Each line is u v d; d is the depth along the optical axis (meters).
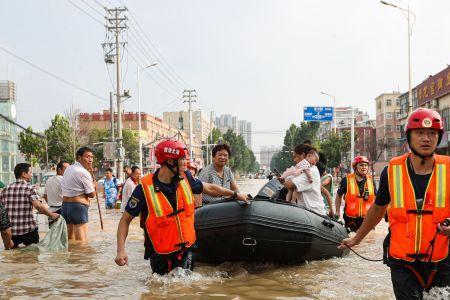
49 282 5.80
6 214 8.45
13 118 54.09
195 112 121.19
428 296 3.66
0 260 7.45
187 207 5.22
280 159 139.50
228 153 7.61
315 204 7.56
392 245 3.71
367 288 5.37
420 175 3.63
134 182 15.29
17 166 9.07
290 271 6.40
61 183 10.10
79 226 9.49
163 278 5.30
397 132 81.50
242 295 5.01
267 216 6.35
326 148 64.81
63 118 51.66
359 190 9.92
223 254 6.54
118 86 32.91
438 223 3.55
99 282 5.77
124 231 5.11
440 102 49.34
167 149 5.07
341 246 4.30
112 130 33.03
